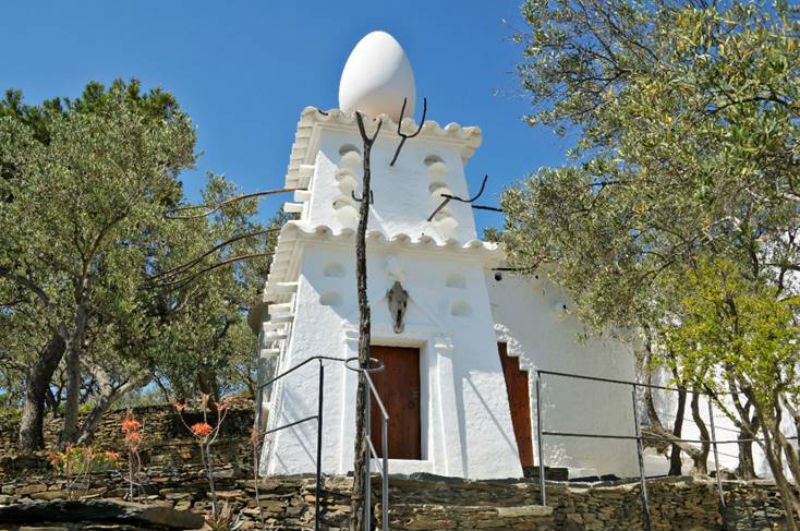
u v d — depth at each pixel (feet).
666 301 37.63
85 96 76.43
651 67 34.81
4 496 30.94
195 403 71.67
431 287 42.63
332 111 45.50
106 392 55.36
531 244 42.42
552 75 40.75
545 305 48.19
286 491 30.81
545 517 30.40
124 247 56.75
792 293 43.42
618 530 33.58
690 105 27.12
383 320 40.96
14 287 55.98
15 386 77.71
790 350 30.94
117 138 52.19
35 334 58.59
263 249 82.64
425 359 41.22
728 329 32.07
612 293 39.22
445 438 39.29
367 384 27.53
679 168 30.86
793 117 25.59
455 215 46.11
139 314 55.16
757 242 35.06
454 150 48.14
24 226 49.98
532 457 45.19
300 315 40.01
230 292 69.21
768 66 23.88
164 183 55.72
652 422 48.52
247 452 52.06
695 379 33.04
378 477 30.19
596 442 46.73
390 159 46.39
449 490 31.35
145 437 65.21
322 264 41.47
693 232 34.91
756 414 35.09
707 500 37.45
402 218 44.96
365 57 48.47
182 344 58.59
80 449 34.76
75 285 52.01
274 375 49.08
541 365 46.88
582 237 40.06
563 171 40.91
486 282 47.39
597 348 48.57
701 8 31.86
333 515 29.71
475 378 41.32
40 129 71.56
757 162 25.25
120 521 25.18
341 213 43.55
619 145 37.70
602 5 38.58
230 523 29.07
